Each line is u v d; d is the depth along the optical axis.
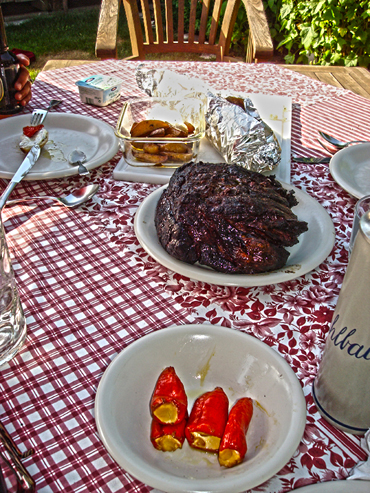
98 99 1.23
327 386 0.44
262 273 0.64
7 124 1.06
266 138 0.90
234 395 0.49
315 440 0.45
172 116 1.06
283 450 0.40
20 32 4.19
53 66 1.57
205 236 0.64
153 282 0.67
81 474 0.42
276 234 0.63
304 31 2.81
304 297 0.65
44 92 1.33
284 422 0.43
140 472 0.38
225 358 0.51
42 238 0.75
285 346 0.57
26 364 0.53
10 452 0.40
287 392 0.45
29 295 0.63
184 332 0.52
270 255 0.62
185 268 0.64
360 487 0.40
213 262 0.64
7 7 4.68
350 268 0.36
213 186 0.67
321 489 0.40
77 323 0.59
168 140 0.91
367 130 1.16
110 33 1.56
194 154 0.94
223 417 0.44
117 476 0.42
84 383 0.51
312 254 0.68
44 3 4.71
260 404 0.47
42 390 0.50
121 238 0.76
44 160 0.97
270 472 0.38
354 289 0.36
